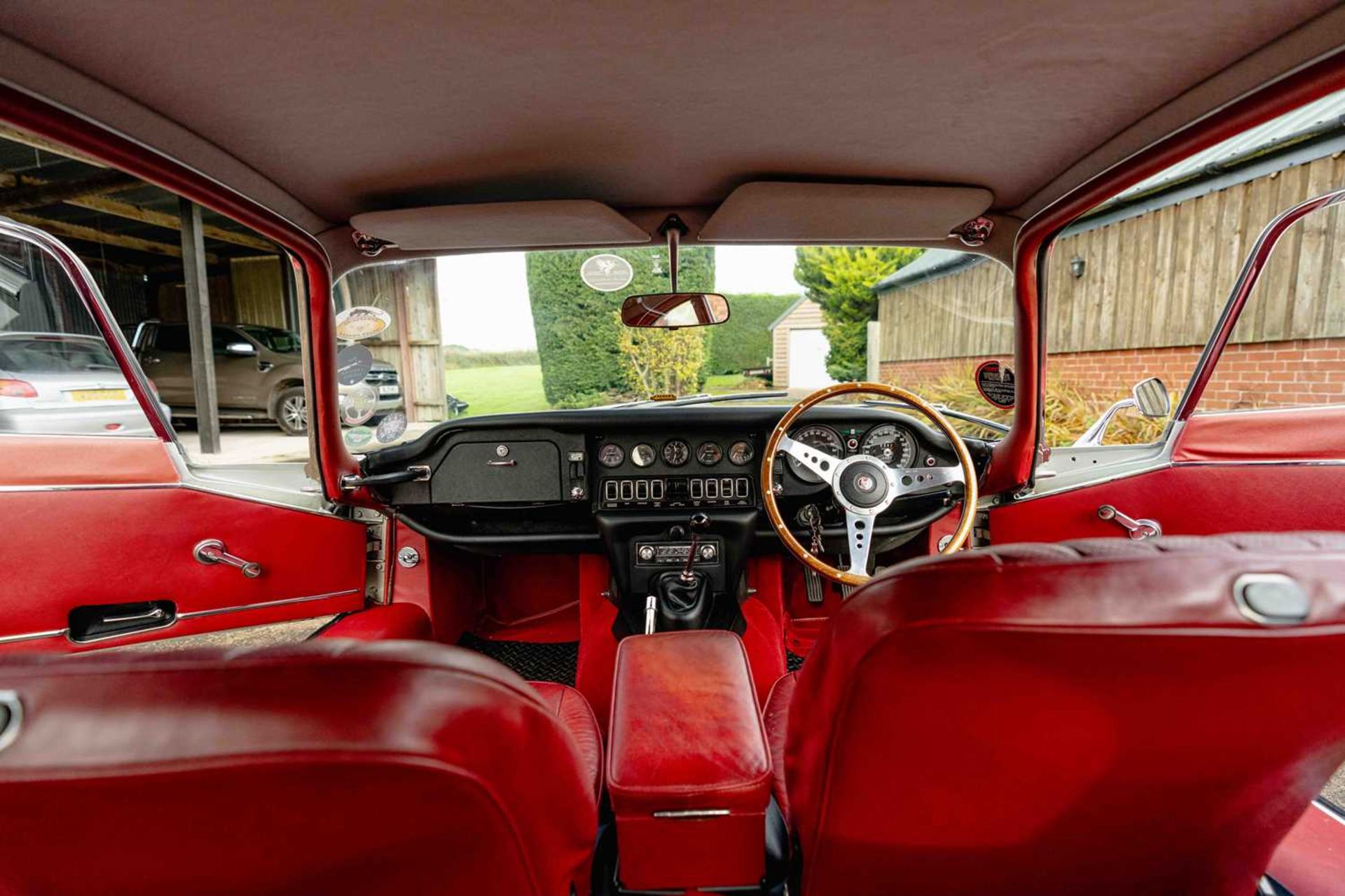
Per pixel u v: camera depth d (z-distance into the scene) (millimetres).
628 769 972
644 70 1192
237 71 1148
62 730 460
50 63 1060
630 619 2227
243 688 474
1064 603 522
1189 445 2113
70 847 514
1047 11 1028
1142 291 5188
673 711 1119
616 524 2154
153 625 1860
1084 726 594
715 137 1495
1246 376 4578
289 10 980
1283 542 551
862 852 741
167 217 9352
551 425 2121
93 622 1808
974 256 2297
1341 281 4035
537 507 2219
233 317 11477
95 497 1764
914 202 1810
